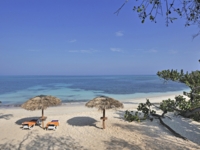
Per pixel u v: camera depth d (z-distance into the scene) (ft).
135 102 77.77
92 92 119.55
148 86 169.89
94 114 52.16
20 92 118.32
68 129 39.52
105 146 30.48
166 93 114.62
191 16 11.33
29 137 34.86
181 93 114.42
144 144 31.30
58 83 217.77
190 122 43.70
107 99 39.14
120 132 37.35
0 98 92.02
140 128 39.73
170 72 33.22
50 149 29.45
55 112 56.80
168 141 32.76
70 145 31.07
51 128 38.91
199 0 10.39
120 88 147.84
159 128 39.75
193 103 33.47
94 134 36.37
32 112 56.65
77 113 53.98
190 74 33.47
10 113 55.21
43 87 158.30
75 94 109.70
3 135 35.86
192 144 31.50
